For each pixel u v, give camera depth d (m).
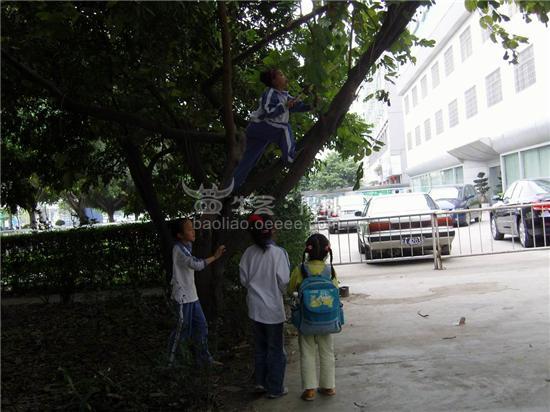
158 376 4.56
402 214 12.91
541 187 13.22
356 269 12.18
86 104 5.95
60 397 4.85
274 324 4.62
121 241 10.51
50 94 6.46
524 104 23.42
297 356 5.87
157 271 10.48
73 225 11.65
